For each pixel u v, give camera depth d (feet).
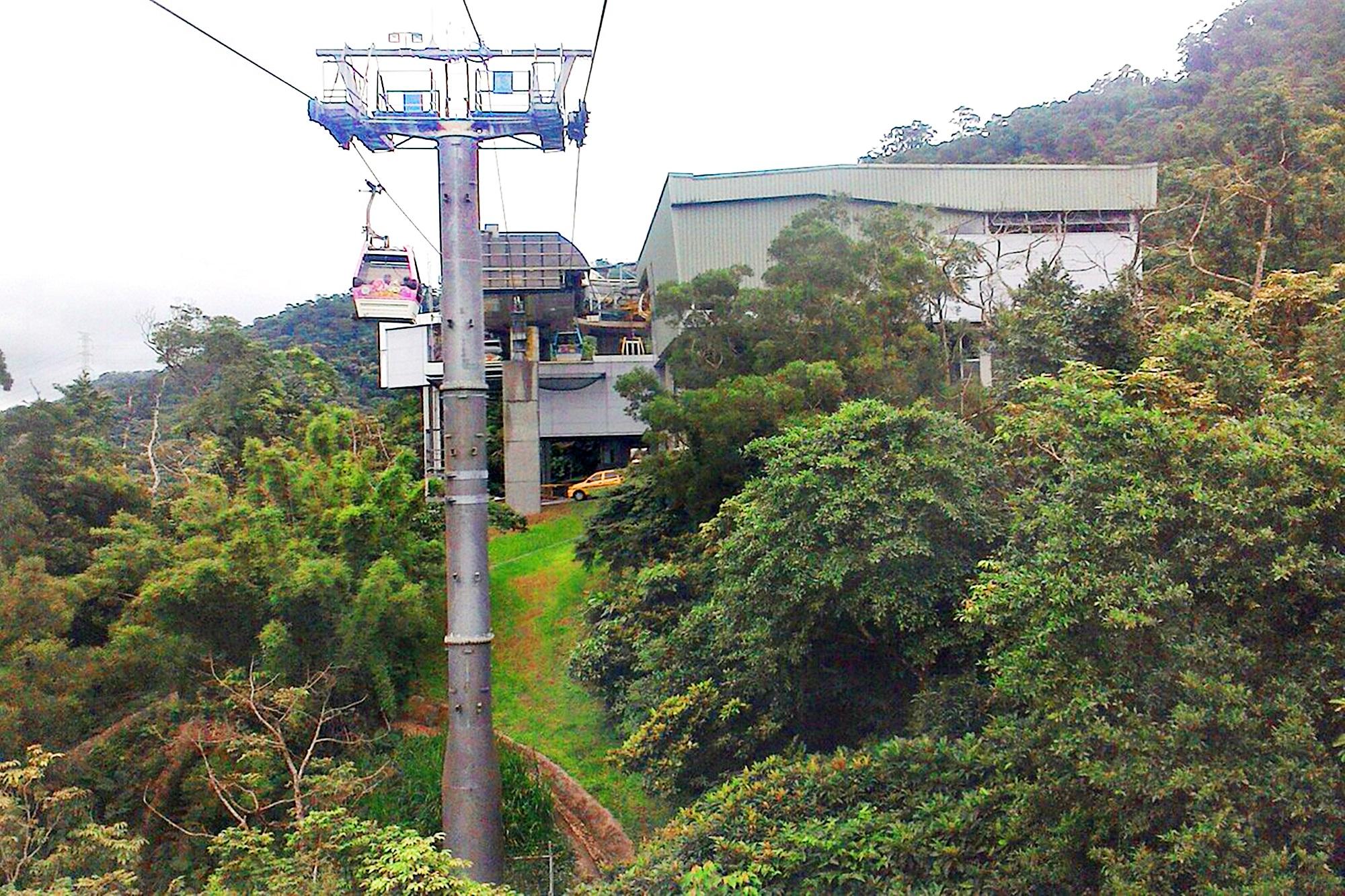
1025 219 112.47
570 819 48.70
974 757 30.81
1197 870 20.39
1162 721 22.34
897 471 37.01
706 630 46.39
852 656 40.91
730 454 59.88
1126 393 35.88
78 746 52.26
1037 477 34.50
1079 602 22.91
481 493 39.55
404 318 109.91
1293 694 21.39
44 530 77.41
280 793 50.83
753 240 108.78
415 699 63.57
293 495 64.49
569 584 80.74
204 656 54.29
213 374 138.41
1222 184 78.33
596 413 124.57
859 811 30.94
